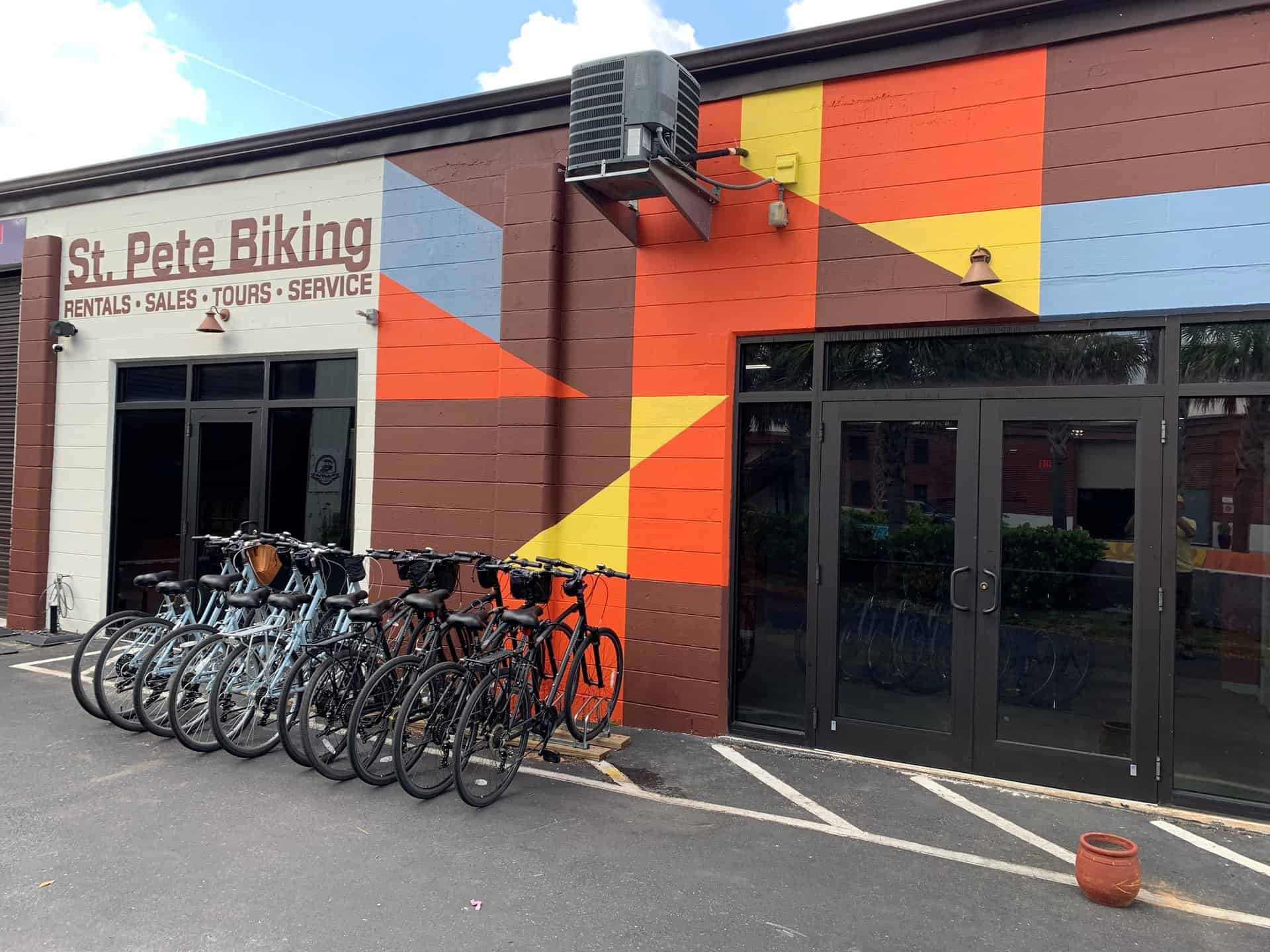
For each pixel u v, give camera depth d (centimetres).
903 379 496
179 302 740
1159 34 437
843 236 502
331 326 670
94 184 777
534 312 577
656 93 466
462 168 622
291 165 688
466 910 312
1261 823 409
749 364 537
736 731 528
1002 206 466
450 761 428
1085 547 450
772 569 527
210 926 297
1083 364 457
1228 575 426
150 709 502
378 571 639
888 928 307
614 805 418
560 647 510
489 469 606
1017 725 460
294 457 691
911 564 488
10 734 500
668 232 548
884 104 495
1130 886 323
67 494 795
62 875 332
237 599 479
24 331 810
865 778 460
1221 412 429
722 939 297
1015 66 466
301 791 423
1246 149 419
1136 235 439
